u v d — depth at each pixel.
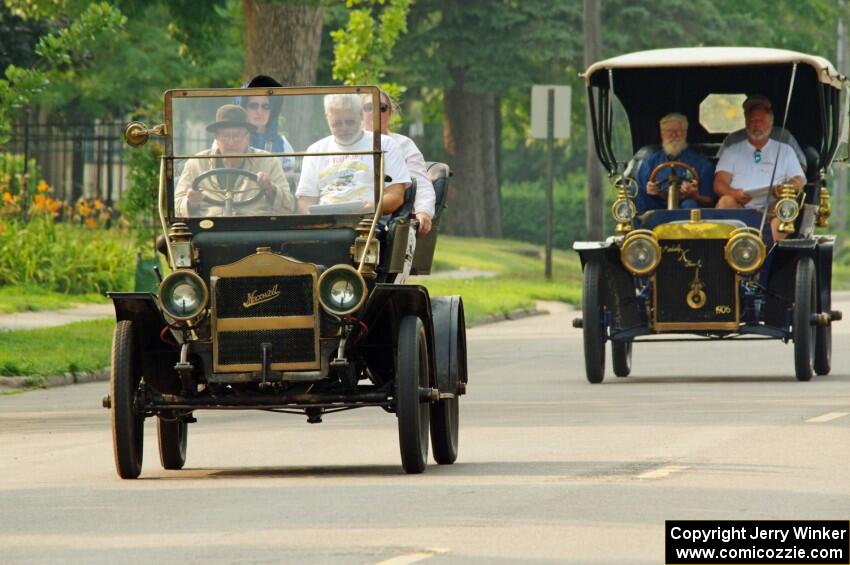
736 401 44.84
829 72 53.03
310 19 85.94
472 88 147.25
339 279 31.30
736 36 152.62
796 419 40.00
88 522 26.83
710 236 49.91
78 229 101.12
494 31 146.50
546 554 23.41
